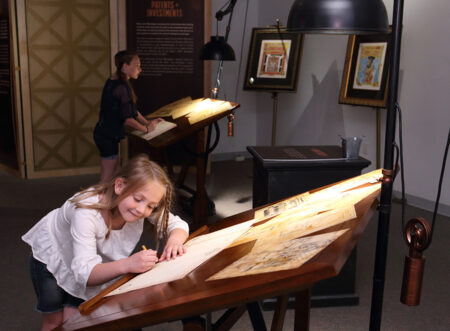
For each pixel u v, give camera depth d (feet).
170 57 21.18
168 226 6.13
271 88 21.77
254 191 11.18
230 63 25.31
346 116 20.52
